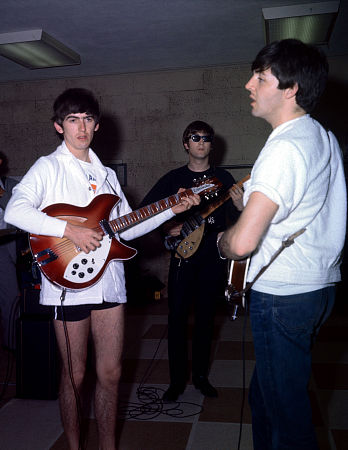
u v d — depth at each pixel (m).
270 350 1.36
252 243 1.19
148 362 3.46
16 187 1.85
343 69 5.49
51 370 2.78
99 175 2.05
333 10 3.98
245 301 1.50
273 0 3.92
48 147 6.26
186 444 2.23
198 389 2.91
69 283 1.87
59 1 3.81
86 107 1.94
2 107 6.33
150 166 6.04
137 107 6.02
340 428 2.37
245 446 2.21
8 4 3.85
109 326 1.95
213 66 5.78
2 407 2.70
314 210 1.31
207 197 2.49
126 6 3.95
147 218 2.11
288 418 1.35
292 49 1.30
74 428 1.91
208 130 2.82
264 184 1.20
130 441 2.27
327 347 3.73
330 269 1.37
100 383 1.97
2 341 3.98
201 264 2.78
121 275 2.00
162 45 4.96
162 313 5.10
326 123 5.56
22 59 5.10
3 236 3.60
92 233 1.86
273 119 1.38
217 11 4.11
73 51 5.10
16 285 3.68
